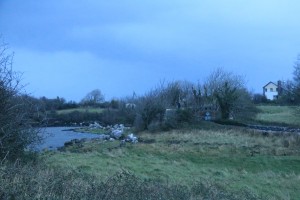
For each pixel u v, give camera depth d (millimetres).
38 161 14227
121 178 11703
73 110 92688
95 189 8594
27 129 14117
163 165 24000
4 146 13203
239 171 24906
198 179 18188
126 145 37281
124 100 81750
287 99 76938
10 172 8633
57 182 8500
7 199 7051
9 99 13609
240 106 63594
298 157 30141
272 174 23766
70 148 35781
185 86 67125
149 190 9922
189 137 42938
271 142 38125
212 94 63688
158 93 58500
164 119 51844
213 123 54375
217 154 31594
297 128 52875
